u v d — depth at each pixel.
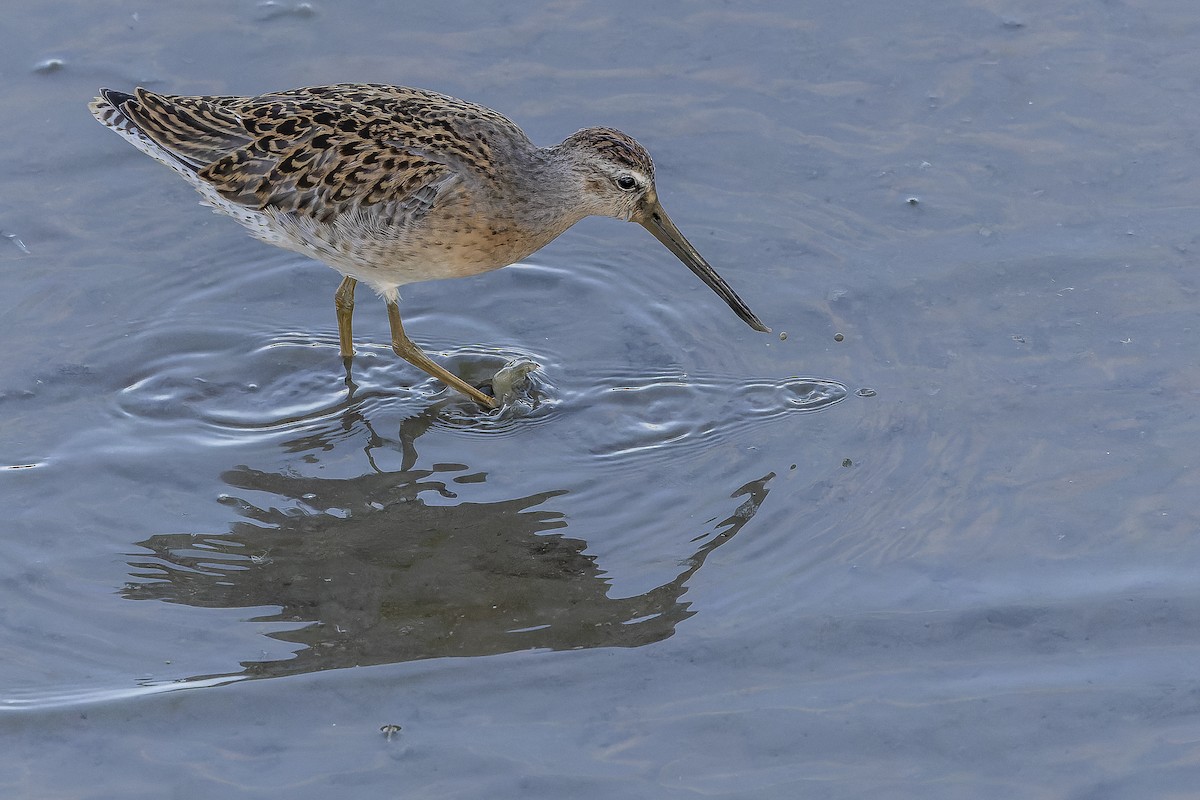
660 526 10.62
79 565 10.17
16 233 13.16
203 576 10.10
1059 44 15.02
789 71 14.90
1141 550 10.16
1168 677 9.22
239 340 12.58
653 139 14.16
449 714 9.02
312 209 11.64
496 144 11.84
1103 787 8.50
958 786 8.53
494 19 15.52
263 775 8.58
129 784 8.52
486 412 11.92
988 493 10.73
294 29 15.31
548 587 10.05
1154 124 14.05
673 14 15.59
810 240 13.27
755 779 8.59
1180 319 12.16
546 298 13.20
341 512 10.76
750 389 11.98
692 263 12.48
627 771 8.63
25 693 9.09
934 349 12.16
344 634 9.62
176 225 13.49
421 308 13.16
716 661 9.44
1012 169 13.73
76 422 11.53
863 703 9.10
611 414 11.83
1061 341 12.09
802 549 10.35
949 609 9.77
